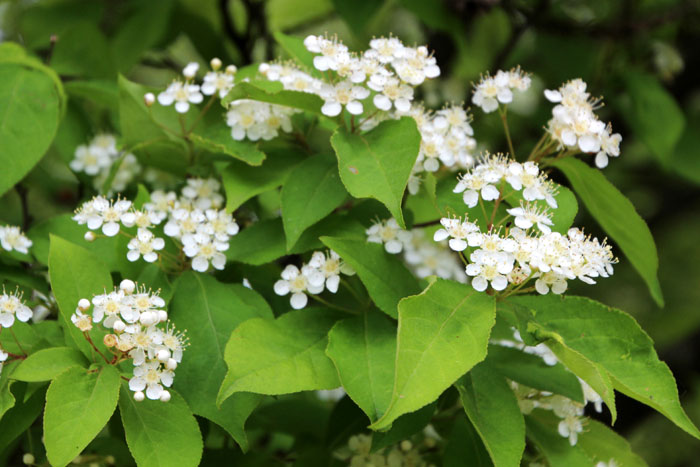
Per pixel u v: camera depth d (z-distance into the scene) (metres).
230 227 0.65
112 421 0.65
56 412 0.60
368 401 0.60
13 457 0.69
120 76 0.67
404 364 0.59
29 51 0.75
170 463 0.61
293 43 0.68
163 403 0.62
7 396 0.62
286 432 0.70
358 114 0.65
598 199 0.67
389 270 0.63
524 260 0.61
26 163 0.68
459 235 0.62
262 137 0.66
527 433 0.64
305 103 0.64
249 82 0.65
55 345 0.64
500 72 0.67
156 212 0.67
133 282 0.63
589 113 0.65
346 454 0.67
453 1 0.77
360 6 0.76
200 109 0.69
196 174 0.68
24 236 0.67
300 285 0.64
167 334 0.62
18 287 0.67
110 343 0.61
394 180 0.62
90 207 0.64
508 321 0.63
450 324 0.60
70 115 0.72
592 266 0.62
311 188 0.64
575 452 0.64
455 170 0.67
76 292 0.62
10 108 0.68
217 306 0.64
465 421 0.64
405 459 0.66
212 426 0.67
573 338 0.62
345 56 0.64
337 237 0.63
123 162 0.71
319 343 0.63
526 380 0.64
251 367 0.61
